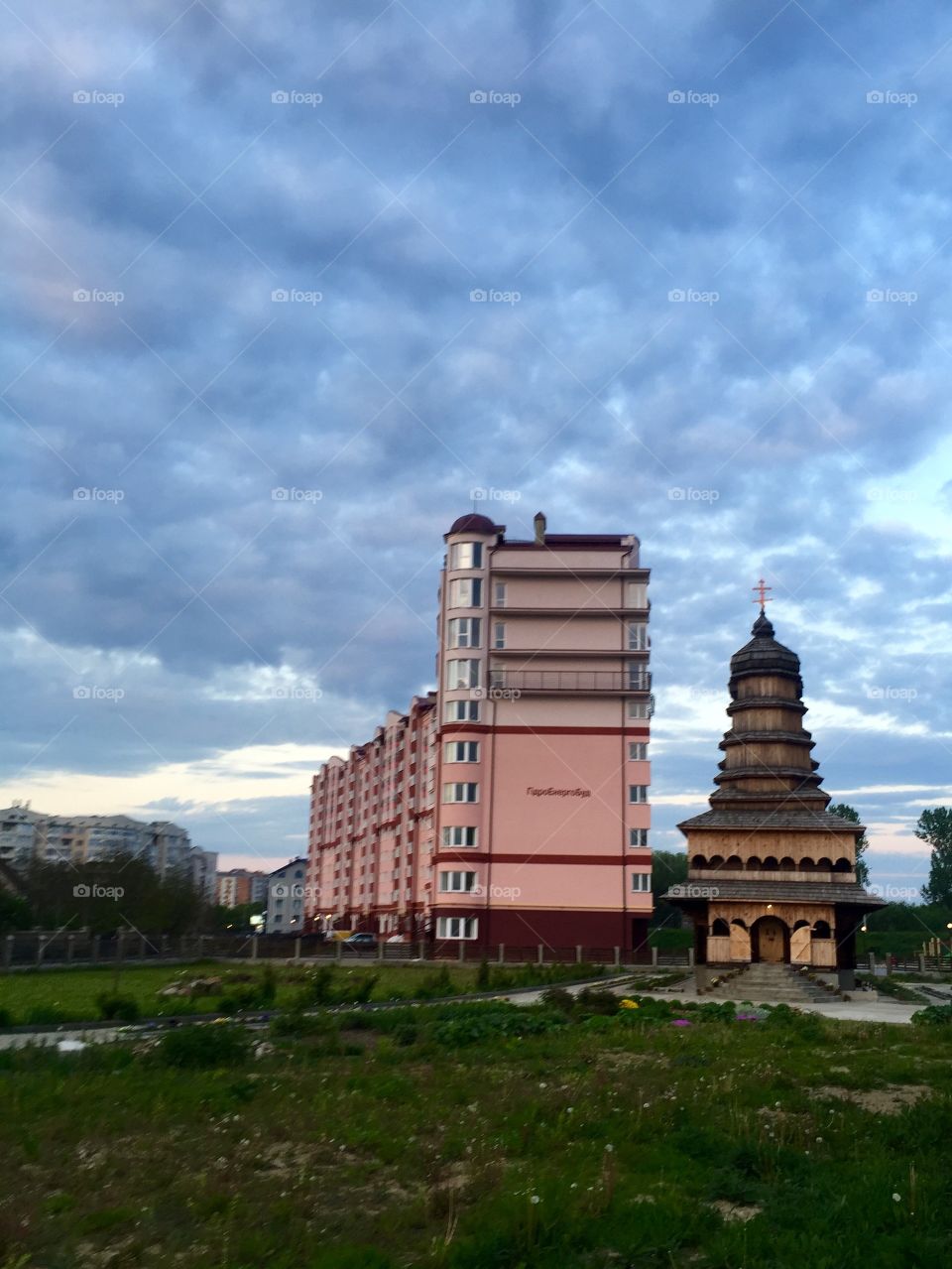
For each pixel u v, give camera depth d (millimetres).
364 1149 12398
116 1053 17875
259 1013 30297
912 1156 11945
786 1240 9000
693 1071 18453
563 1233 9117
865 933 104688
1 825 161875
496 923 67875
